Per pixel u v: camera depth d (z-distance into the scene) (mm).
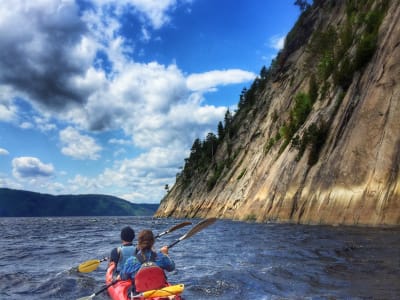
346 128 28125
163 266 6469
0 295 8219
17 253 15469
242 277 9000
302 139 32938
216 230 26625
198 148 101625
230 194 57281
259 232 22312
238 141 75500
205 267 10719
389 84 25766
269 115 62594
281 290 7668
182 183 100500
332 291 7277
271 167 39875
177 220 69875
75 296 8117
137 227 40938
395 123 23562
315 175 28859
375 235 16031
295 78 58312
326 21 62344
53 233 31172
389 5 34156
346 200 24250
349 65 32938
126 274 6555
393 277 8086
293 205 30125
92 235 26812
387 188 21734
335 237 16219
